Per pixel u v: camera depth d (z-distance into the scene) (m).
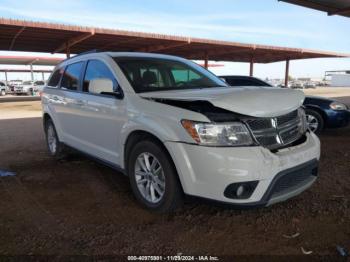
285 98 3.31
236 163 2.77
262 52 26.42
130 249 2.73
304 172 3.24
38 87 39.31
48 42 19.66
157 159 3.24
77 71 4.80
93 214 3.41
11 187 4.27
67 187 4.24
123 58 4.15
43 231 3.06
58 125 5.34
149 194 3.47
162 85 4.00
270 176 2.87
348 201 3.61
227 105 2.89
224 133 2.83
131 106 3.51
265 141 2.98
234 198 2.83
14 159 5.75
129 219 3.28
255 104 3.00
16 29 15.57
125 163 3.72
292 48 25.89
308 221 3.17
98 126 4.14
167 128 3.05
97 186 4.26
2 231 3.06
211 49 23.77
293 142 3.29
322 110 7.23
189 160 2.92
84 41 19.22
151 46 21.72
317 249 2.70
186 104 3.11
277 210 3.42
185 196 3.12
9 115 14.25
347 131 8.00
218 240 2.86
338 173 4.57
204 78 4.47
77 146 4.83
